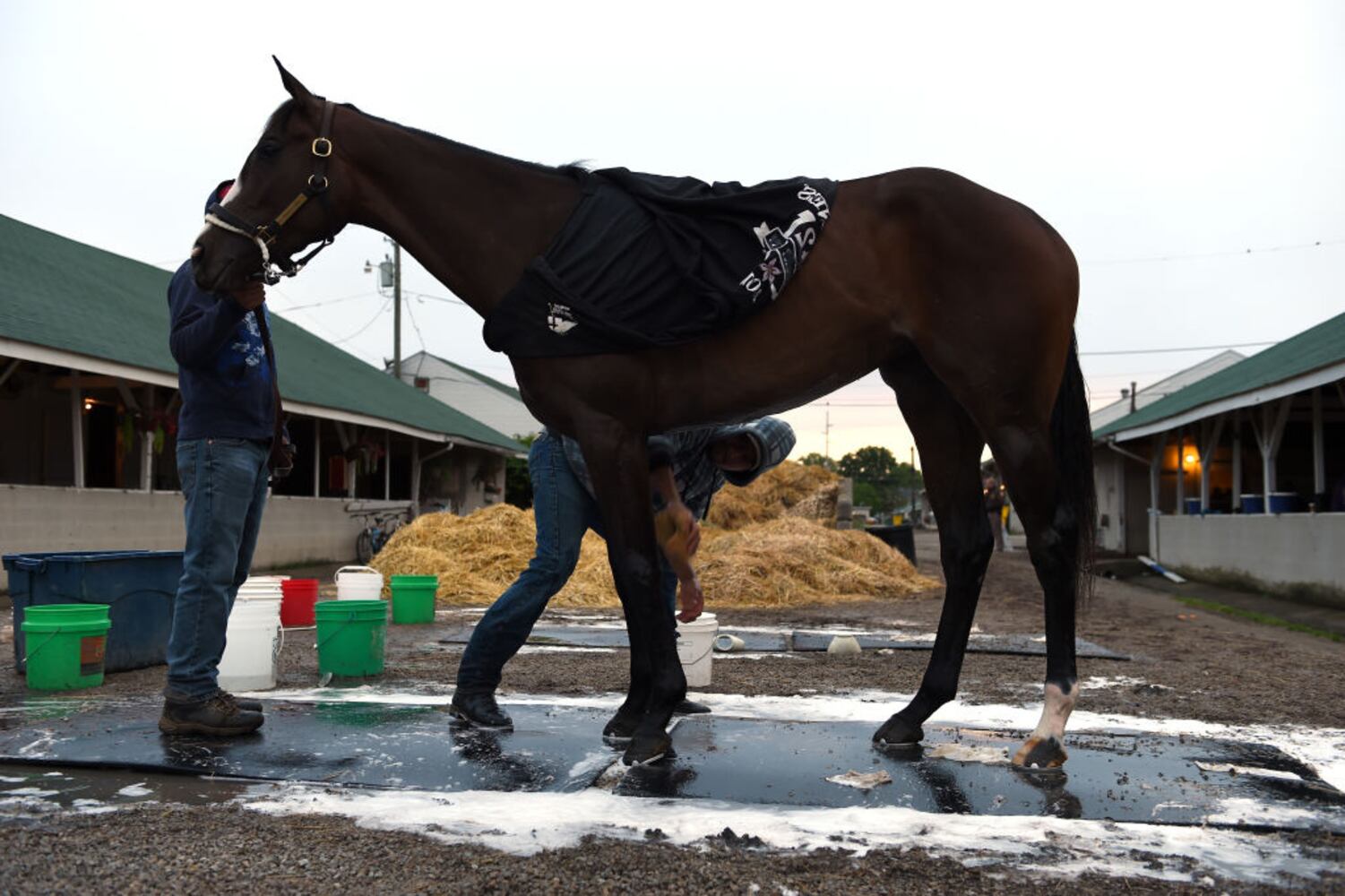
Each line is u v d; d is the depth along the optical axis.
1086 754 3.27
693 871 2.17
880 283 3.02
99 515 11.02
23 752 3.13
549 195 3.12
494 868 2.17
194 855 2.23
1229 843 2.40
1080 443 3.17
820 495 16.53
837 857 2.28
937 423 3.38
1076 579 3.08
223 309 3.18
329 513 16.92
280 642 4.82
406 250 3.29
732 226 2.97
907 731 3.34
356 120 3.20
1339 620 9.74
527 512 12.35
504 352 3.11
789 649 6.45
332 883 2.09
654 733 3.07
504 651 3.64
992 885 2.13
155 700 4.16
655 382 3.01
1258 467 19.11
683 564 3.44
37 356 9.43
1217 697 4.70
